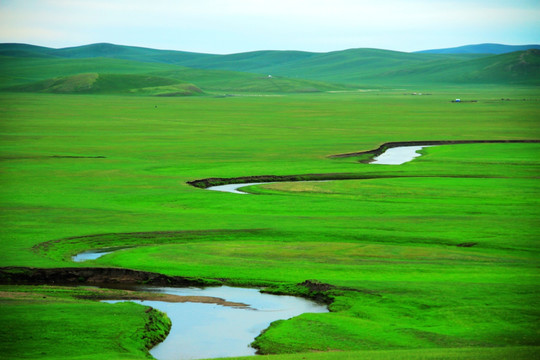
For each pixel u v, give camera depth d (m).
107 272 49.59
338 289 43.66
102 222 67.44
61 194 85.38
